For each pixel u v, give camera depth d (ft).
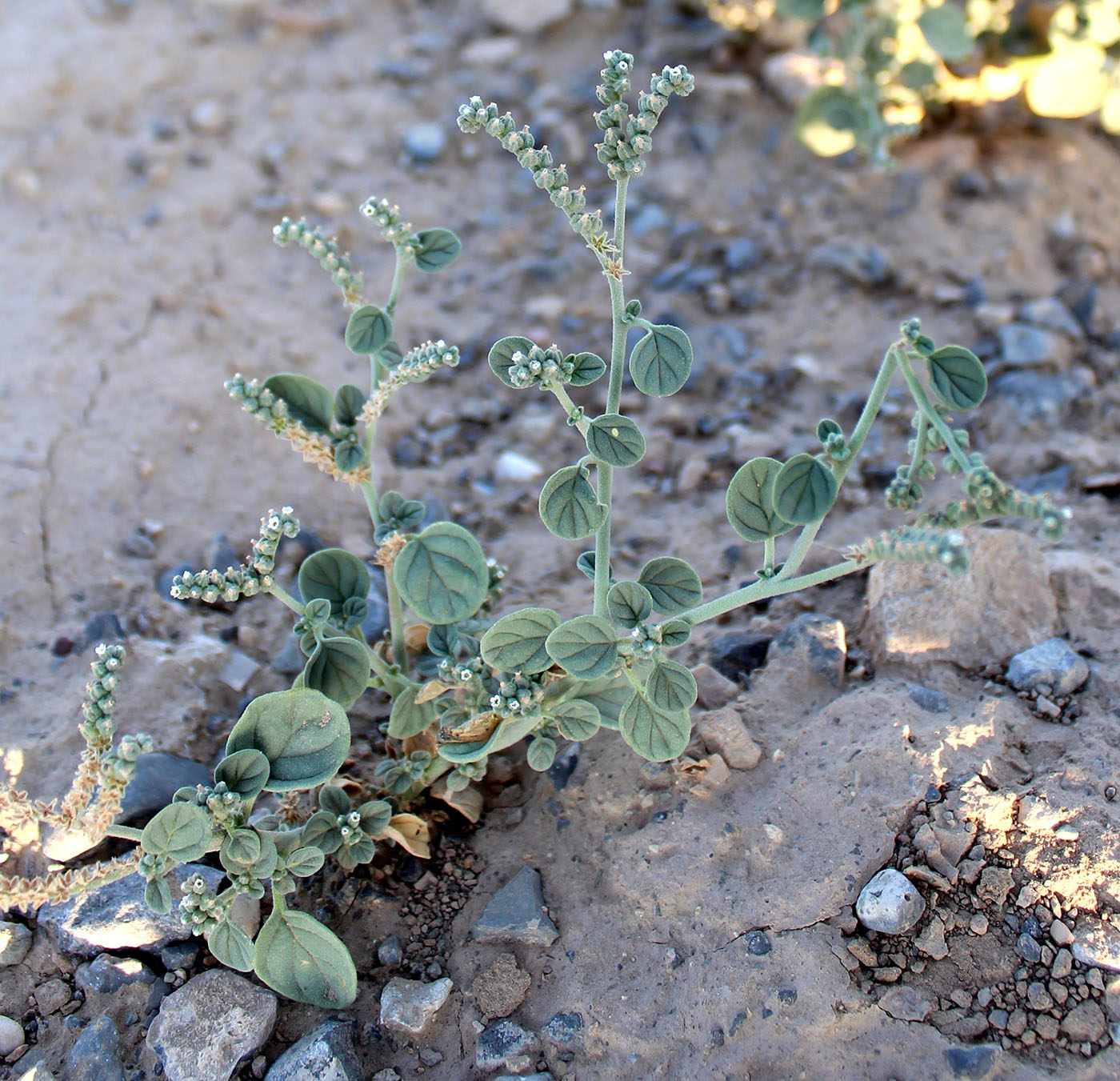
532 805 1.25
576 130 2.09
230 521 1.55
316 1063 1.09
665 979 1.11
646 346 1.02
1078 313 1.77
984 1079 1.04
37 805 1.01
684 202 1.98
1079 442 1.59
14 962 1.17
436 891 1.20
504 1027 1.11
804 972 1.08
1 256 1.82
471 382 1.78
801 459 1.02
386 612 1.43
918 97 1.93
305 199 1.99
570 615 1.44
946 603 1.29
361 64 2.25
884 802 1.15
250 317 1.80
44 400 1.62
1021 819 1.13
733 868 1.15
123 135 2.06
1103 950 1.07
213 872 1.20
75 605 1.44
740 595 1.07
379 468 1.65
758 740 1.23
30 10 2.29
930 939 1.09
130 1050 1.13
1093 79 1.86
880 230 1.90
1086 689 1.25
